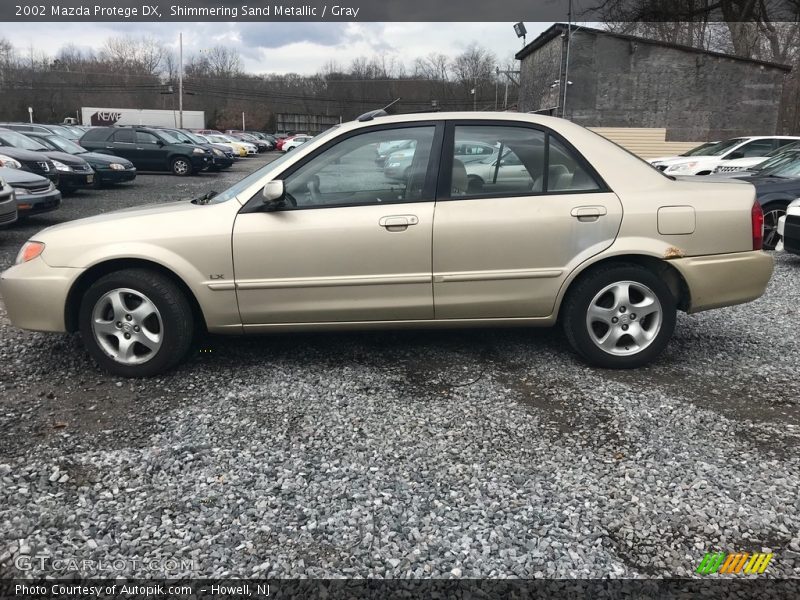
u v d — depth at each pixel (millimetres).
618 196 3713
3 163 11711
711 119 22062
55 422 3248
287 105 73125
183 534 2371
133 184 17312
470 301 3758
